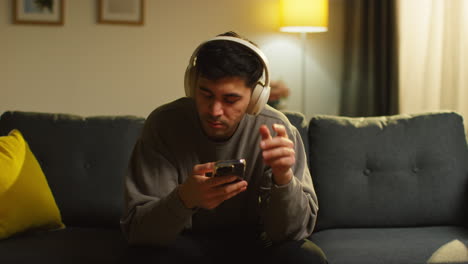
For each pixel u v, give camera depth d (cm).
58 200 201
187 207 127
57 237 183
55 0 372
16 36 373
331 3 394
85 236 185
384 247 176
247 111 138
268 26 394
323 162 207
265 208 143
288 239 141
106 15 376
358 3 369
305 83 402
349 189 204
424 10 339
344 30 392
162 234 132
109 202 202
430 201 203
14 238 181
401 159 207
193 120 152
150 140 151
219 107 125
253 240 154
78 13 375
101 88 383
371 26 361
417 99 345
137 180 149
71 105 381
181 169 151
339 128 211
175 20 385
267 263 130
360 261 165
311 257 127
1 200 177
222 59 121
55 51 377
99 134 210
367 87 369
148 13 382
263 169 152
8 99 377
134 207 140
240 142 151
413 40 343
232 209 156
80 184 203
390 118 216
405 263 164
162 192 145
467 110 291
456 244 178
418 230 199
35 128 209
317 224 203
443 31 302
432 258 166
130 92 386
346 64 386
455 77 295
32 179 188
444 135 210
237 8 390
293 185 133
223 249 147
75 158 206
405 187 204
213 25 389
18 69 375
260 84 135
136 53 383
